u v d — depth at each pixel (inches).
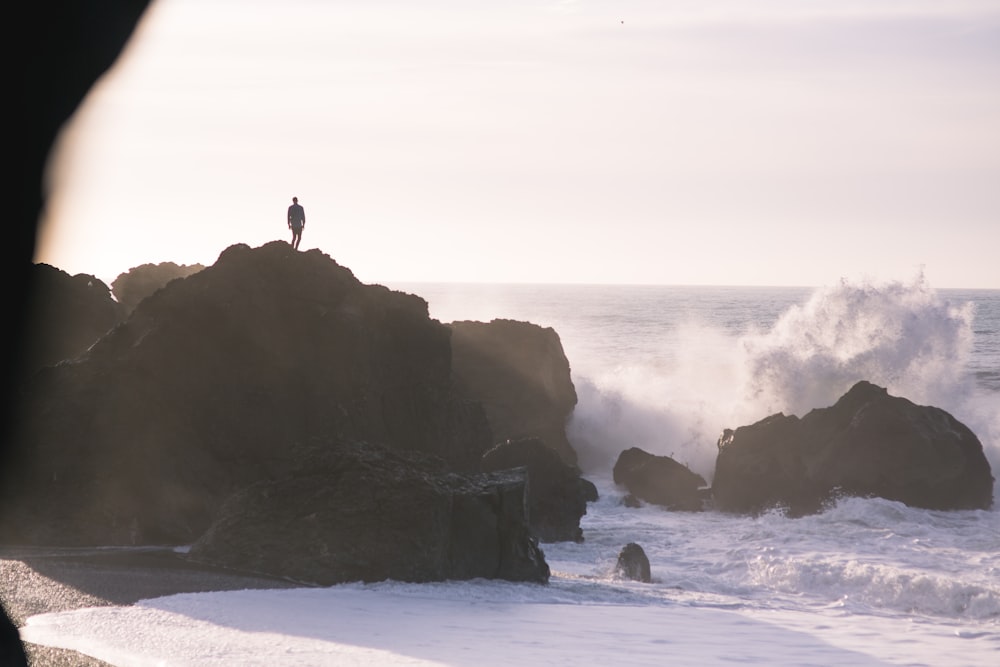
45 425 1365.7
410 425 1747.0
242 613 898.7
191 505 1407.5
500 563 1203.9
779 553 1561.3
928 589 1218.6
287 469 1242.0
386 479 1200.2
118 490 1352.1
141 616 850.1
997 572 1433.3
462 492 1218.6
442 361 1820.9
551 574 1341.0
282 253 1657.2
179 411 1465.3
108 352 1499.8
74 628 787.4
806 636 991.6
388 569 1139.3
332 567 1128.2
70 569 1042.1
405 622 926.4
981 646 989.8
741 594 1295.5
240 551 1151.6
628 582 1310.3
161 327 1492.4
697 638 941.2
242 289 1576.0
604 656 832.3
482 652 816.9
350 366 1633.9
